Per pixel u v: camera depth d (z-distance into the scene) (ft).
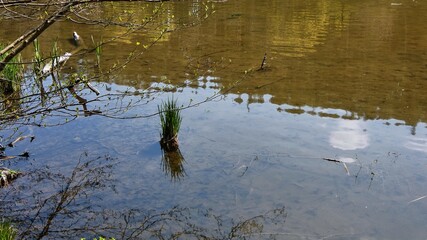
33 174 21.35
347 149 23.26
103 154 23.32
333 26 58.70
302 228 17.22
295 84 34.40
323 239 16.53
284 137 24.80
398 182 20.17
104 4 16.17
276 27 58.49
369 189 19.71
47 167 22.00
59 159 22.82
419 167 21.39
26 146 24.18
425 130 25.38
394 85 33.73
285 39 51.24
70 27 61.26
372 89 32.83
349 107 29.19
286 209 18.47
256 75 37.01
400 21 60.85
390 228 17.16
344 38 51.31
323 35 53.01
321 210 18.33
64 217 17.98
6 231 15.28
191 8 64.80
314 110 28.71
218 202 19.06
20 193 19.72
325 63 40.55
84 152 23.54
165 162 22.49
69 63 40.88
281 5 79.25
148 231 17.06
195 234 16.84
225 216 18.07
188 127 26.37
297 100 30.73
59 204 18.88
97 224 17.51
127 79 36.11
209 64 40.86
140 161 22.61
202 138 24.90
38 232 16.90
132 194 19.69
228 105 29.91
